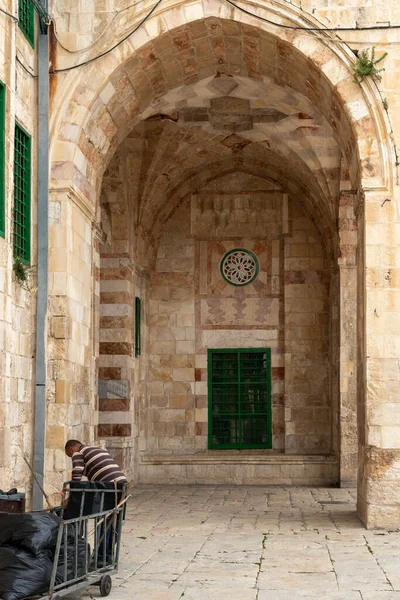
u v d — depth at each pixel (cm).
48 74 1443
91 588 927
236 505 1795
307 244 2442
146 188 2223
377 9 1488
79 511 924
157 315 2459
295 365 2414
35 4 1391
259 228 2459
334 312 2317
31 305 1370
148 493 2059
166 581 966
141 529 1410
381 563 1077
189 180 2411
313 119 2048
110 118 1595
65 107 1457
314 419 2394
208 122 2083
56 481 1354
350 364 2181
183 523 1491
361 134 1484
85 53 1479
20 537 834
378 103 1480
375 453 1429
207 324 2452
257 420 2422
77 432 1465
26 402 1332
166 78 1681
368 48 1487
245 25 1502
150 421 2430
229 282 2456
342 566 1055
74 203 1467
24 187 1384
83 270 1536
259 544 1238
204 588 927
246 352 2434
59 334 1388
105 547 937
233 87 1864
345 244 2164
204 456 2341
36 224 1402
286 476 2273
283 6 1491
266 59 1622
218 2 1495
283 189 2458
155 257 2475
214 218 2470
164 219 2461
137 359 2314
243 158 2352
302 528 1416
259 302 2448
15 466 1266
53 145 1440
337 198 2155
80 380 1498
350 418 2178
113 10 1490
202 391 2430
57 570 837
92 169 1581
